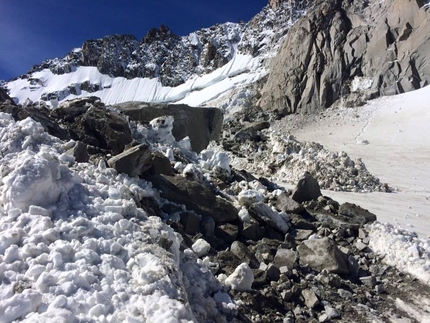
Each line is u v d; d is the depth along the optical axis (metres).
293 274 7.69
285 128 50.06
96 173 7.52
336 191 17.73
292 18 120.19
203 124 17.00
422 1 55.16
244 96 76.06
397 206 14.91
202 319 5.06
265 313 6.45
